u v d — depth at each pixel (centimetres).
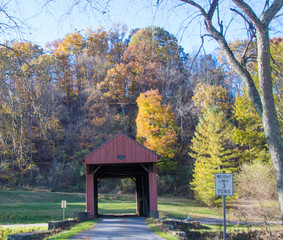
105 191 4606
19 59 907
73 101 5553
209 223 2086
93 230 1130
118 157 1745
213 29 775
